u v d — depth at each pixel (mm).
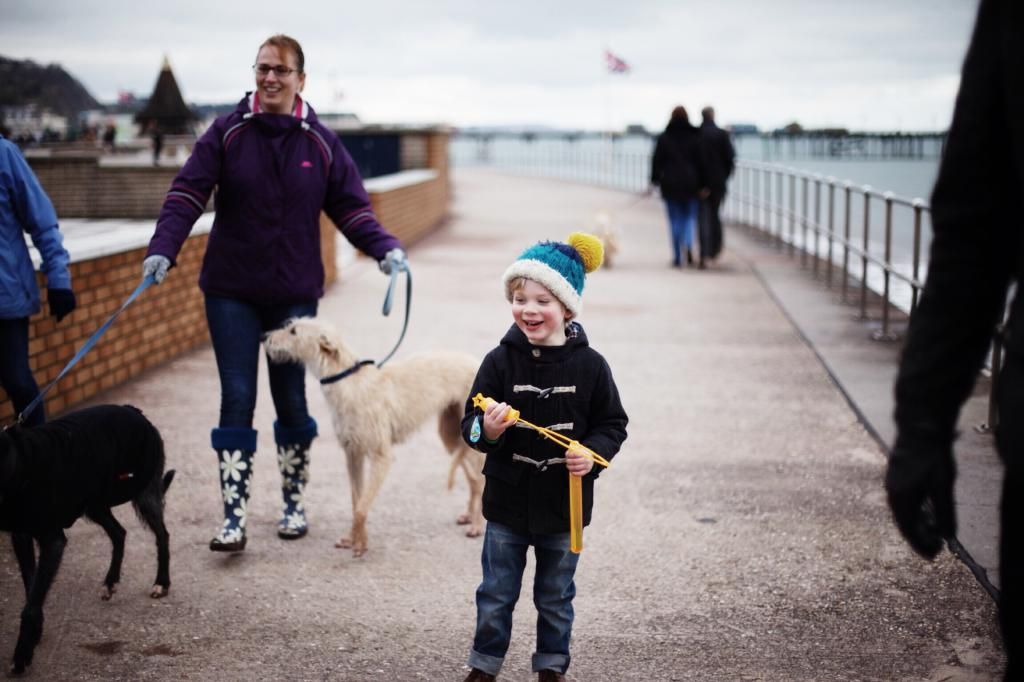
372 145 25688
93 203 25359
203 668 3865
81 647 4020
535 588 3576
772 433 7176
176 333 9453
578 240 3592
